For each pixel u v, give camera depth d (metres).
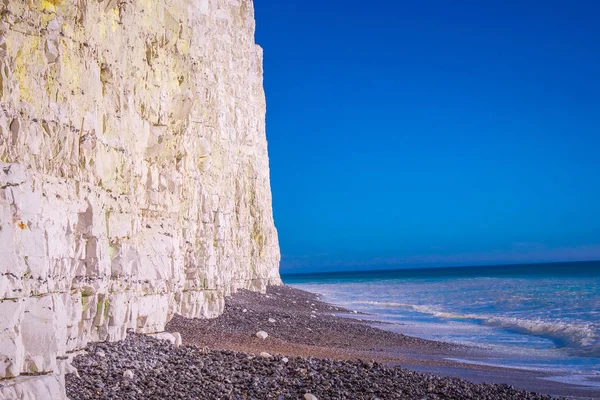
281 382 14.26
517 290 65.62
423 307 49.25
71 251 12.84
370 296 67.75
